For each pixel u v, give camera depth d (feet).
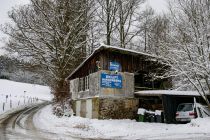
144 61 92.48
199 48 68.64
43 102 181.37
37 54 114.21
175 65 75.31
